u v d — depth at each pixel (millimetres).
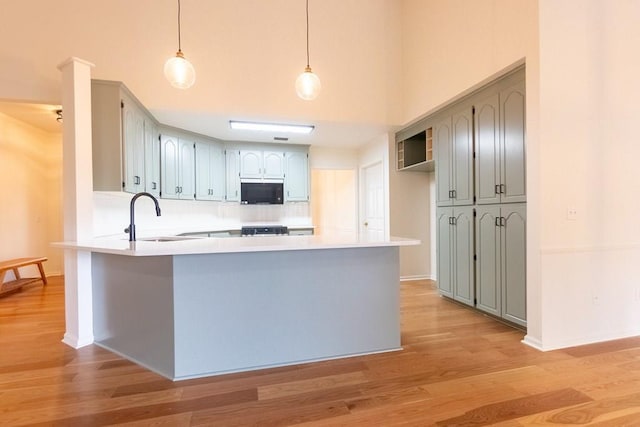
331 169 6000
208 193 5059
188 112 3820
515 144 2889
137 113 3490
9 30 3250
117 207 3848
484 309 3309
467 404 1810
